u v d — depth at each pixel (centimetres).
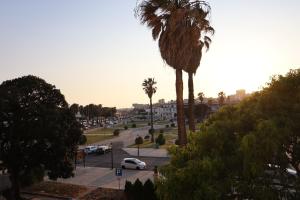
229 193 1325
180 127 2294
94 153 5853
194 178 1348
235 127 1405
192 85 2569
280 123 1280
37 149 2933
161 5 2281
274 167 1277
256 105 1396
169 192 1386
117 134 9431
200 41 2486
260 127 1246
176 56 2244
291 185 1263
